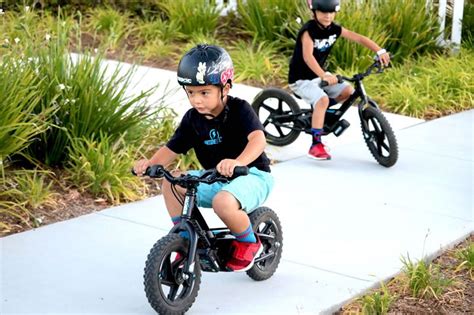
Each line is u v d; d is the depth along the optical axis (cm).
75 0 1309
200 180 448
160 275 446
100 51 751
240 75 1055
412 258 557
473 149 832
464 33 1228
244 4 1244
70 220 610
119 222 612
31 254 548
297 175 736
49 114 679
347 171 752
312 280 520
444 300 501
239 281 517
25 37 859
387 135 753
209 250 466
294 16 1191
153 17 1286
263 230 514
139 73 1053
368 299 488
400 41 1139
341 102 793
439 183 726
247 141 470
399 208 659
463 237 603
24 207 614
